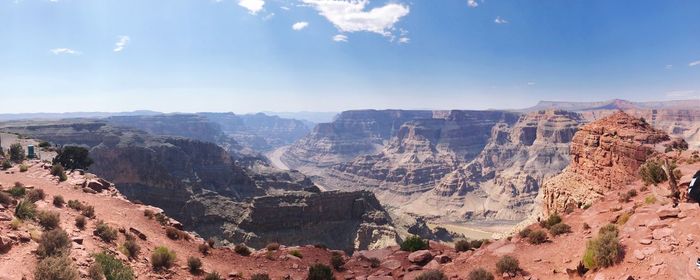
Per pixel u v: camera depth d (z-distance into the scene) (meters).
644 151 46.44
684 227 18.22
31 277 15.92
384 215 161.38
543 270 21.69
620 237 19.94
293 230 144.62
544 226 29.50
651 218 20.66
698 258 15.30
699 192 17.50
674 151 43.16
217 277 24.30
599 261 18.84
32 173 41.75
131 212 33.94
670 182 24.52
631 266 17.39
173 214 157.50
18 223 19.81
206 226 142.62
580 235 24.53
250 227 141.38
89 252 20.08
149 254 24.81
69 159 67.06
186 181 184.12
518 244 27.02
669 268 15.91
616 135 52.28
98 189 40.59
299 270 29.00
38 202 26.80
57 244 18.88
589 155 56.75
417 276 24.02
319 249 35.31
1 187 28.41
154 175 167.00
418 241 32.84
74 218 25.42
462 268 25.48
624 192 31.92
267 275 25.89
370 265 30.08
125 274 19.42
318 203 152.12
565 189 59.09
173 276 22.94
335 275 28.02
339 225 152.00
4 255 16.69
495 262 24.75
